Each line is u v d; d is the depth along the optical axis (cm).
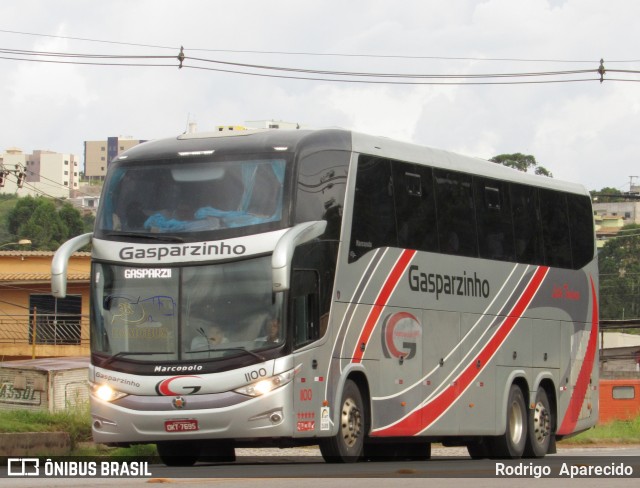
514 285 2141
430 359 1869
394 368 1772
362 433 1694
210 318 1546
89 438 1870
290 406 1525
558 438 2353
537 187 2256
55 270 1602
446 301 1920
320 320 1586
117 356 1571
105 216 1633
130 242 1598
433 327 1881
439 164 1933
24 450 1675
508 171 2170
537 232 2239
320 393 1584
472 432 1992
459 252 1969
